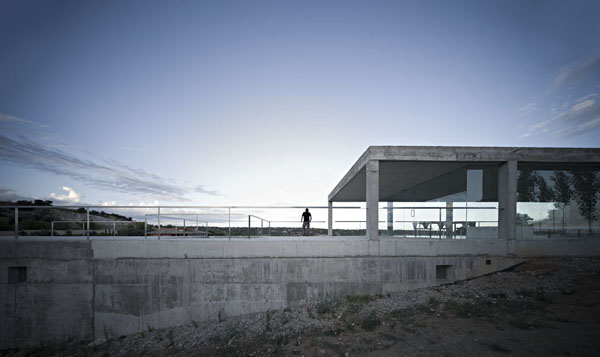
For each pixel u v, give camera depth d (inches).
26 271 452.8
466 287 402.9
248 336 323.3
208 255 444.8
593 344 211.2
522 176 505.7
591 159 474.6
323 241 449.1
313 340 263.6
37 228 851.4
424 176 618.2
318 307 392.8
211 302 440.1
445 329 257.8
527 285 373.1
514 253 458.3
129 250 446.3
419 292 418.9
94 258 446.6
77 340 439.8
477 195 514.6
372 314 317.4
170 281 442.6
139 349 369.4
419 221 652.1
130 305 442.0
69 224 892.6
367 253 451.2
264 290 441.4
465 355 207.6
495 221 505.4
